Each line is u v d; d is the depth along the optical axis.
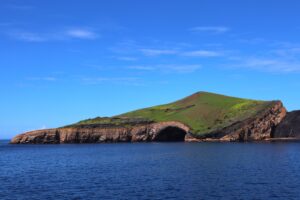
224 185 55.84
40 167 89.62
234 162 86.19
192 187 54.78
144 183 59.53
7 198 50.16
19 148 189.88
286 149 128.38
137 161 97.12
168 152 125.75
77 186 58.28
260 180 59.50
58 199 48.84
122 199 48.12
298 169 72.06
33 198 49.81
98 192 53.00
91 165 90.69
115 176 68.62
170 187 55.25
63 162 101.38
